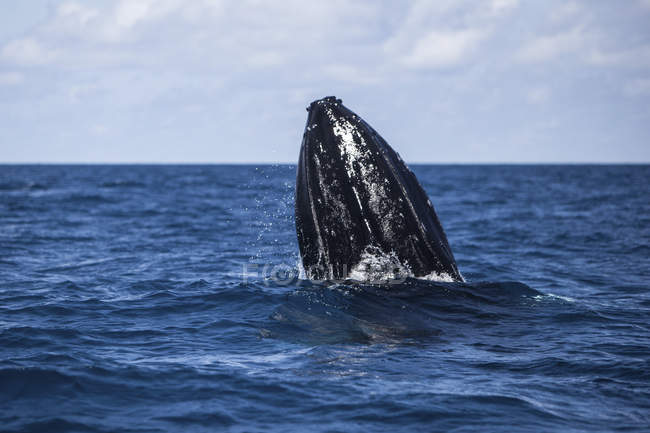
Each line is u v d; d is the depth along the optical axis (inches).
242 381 1188.5
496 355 1331.2
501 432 969.5
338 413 1047.6
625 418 1014.4
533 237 3986.2
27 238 3777.1
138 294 2059.5
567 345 1411.2
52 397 1110.4
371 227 1581.0
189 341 1492.4
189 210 5944.9
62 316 1753.2
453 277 1724.9
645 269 2775.6
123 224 4699.8
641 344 1435.8
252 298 1870.1
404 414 1037.8
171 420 1026.1
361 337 1421.0
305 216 1604.3
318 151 1587.1
